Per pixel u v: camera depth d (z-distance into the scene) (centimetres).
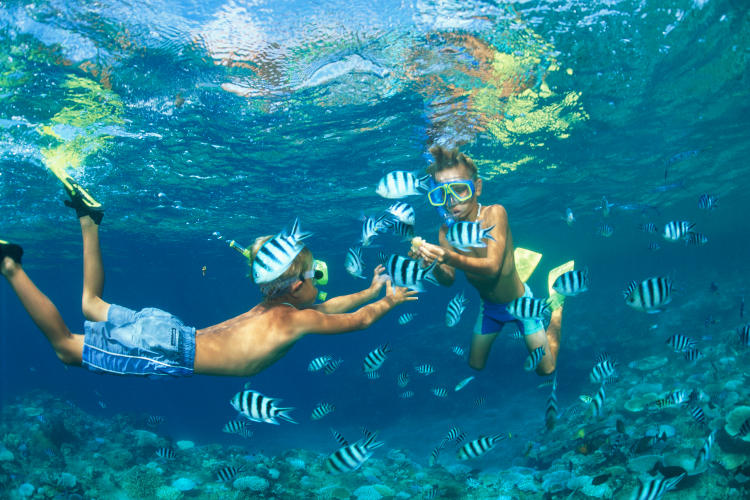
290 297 336
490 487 796
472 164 464
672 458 690
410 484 908
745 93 1532
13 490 980
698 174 2591
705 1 921
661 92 1386
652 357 1812
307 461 1199
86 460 1318
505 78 1111
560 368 2706
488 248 418
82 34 788
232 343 315
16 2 693
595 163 2077
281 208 2248
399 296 355
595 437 875
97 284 335
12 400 2352
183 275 4809
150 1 713
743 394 934
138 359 303
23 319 9025
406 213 430
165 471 1106
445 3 801
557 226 3738
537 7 845
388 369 3403
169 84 997
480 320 536
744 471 616
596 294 4019
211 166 1585
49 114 1105
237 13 760
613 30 959
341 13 789
